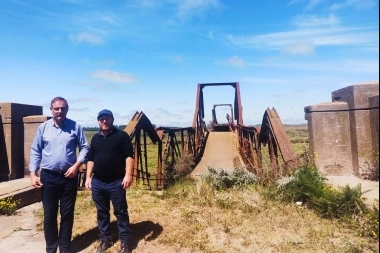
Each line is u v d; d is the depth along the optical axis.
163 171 10.44
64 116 4.19
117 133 4.36
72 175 4.17
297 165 7.06
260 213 5.53
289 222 5.06
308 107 7.89
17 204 6.69
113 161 4.29
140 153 9.23
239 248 4.25
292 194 6.09
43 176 4.18
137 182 9.08
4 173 9.08
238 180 7.34
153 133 9.88
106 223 4.45
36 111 10.20
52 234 4.23
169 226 5.14
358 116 7.30
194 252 4.23
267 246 4.27
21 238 4.93
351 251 3.86
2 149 9.14
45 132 4.19
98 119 4.33
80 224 5.43
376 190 5.91
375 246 3.99
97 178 4.38
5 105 9.15
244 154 12.64
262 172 7.61
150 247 4.41
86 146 4.36
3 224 5.64
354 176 7.45
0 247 4.59
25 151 9.41
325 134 7.69
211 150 17.44
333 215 5.11
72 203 4.31
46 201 4.19
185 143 14.41
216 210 5.82
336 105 7.71
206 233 4.79
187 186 7.55
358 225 4.63
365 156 7.19
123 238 4.29
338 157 7.63
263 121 9.04
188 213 5.65
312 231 4.62
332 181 6.84
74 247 4.54
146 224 5.27
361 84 7.35
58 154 4.12
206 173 7.96
